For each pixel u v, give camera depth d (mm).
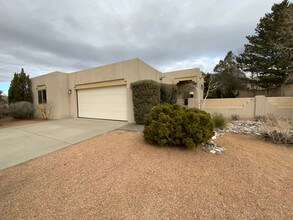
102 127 7648
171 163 3611
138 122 8180
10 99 13422
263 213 2135
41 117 12594
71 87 11836
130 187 2674
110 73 9430
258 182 2990
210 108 13133
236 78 21391
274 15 16734
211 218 2018
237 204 2314
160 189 2639
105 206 2199
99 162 3637
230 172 3342
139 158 3824
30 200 2320
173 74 17250
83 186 2684
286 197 2545
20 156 4109
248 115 11953
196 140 4234
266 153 4660
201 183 2865
